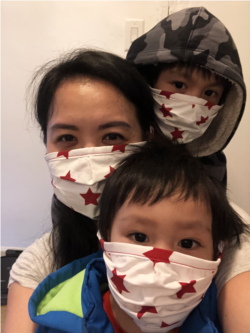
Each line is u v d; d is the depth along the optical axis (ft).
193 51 1.78
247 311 1.33
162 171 1.58
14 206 4.04
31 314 1.51
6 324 1.74
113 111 1.66
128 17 3.24
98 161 1.68
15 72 3.53
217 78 1.93
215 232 1.55
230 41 1.90
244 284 1.45
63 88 1.69
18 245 4.16
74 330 1.37
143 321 1.36
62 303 1.54
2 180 3.94
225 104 2.18
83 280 1.66
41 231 4.08
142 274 1.33
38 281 1.94
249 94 3.28
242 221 1.87
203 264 1.36
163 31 1.91
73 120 1.63
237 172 3.52
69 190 1.74
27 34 3.41
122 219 1.48
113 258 1.46
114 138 1.76
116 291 1.42
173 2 3.14
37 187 3.94
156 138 2.08
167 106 1.96
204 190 1.54
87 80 1.67
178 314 1.34
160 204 1.42
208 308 1.47
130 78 1.75
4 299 3.24
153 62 1.93
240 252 1.63
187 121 1.93
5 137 3.77
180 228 1.40
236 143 3.44
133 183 1.54
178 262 1.33
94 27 3.32
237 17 3.12
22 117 3.67
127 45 3.31
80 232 2.12
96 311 1.44
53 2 3.29
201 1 3.11
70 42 3.39
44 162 3.83
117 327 1.52
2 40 3.45
